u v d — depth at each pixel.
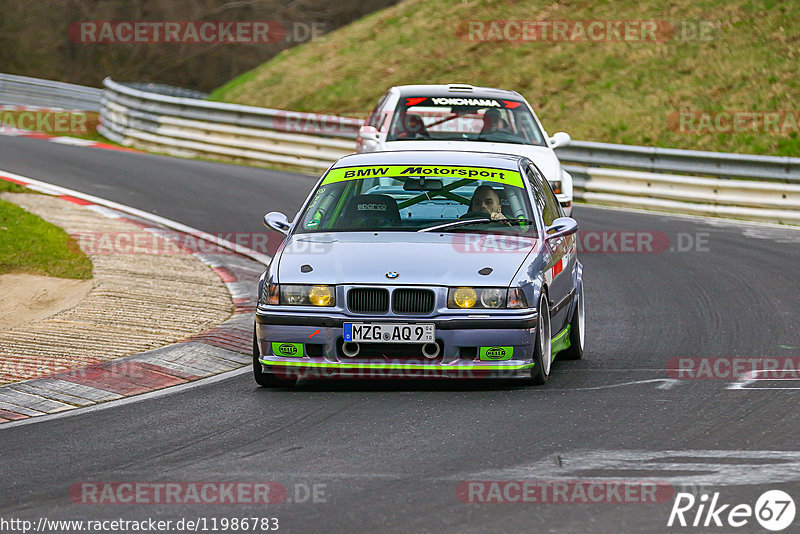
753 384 27.77
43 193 61.75
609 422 23.84
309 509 18.02
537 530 16.89
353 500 18.45
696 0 99.50
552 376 29.23
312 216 30.19
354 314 26.47
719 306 39.81
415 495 18.69
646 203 68.75
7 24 159.88
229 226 55.72
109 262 44.50
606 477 19.70
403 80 99.44
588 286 44.44
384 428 23.48
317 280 26.81
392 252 27.64
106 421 24.58
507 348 26.45
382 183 30.86
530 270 27.36
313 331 26.56
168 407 25.86
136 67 159.75
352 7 154.00
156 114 90.31
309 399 26.48
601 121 86.25
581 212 65.50
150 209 59.44
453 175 31.03
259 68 112.81
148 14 158.38
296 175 75.94
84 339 32.59
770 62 87.69
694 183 67.50
